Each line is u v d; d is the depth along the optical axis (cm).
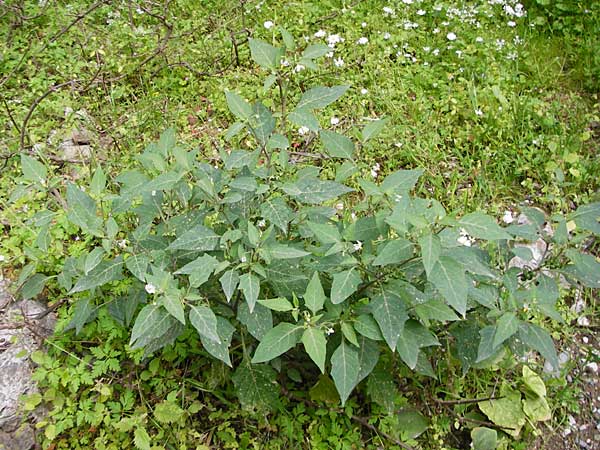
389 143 441
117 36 517
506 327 242
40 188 282
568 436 321
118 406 291
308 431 296
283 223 237
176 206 301
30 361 296
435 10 566
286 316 262
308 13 552
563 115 491
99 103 461
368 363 240
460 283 204
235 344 296
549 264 289
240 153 249
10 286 329
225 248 247
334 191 253
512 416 305
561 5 585
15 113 444
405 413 304
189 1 564
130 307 281
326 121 455
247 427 297
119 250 315
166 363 312
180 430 290
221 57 508
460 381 317
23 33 517
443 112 477
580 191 436
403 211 220
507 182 436
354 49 514
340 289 220
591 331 365
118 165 409
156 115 451
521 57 538
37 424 278
